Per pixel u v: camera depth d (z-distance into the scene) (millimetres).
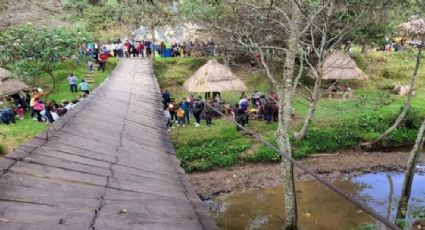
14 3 27328
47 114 15742
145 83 16266
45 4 29125
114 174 5078
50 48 22266
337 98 23031
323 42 13367
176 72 25625
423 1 13047
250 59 24516
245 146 16594
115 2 27906
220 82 17812
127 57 27625
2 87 18484
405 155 17172
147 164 6008
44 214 3453
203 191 14195
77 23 27719
